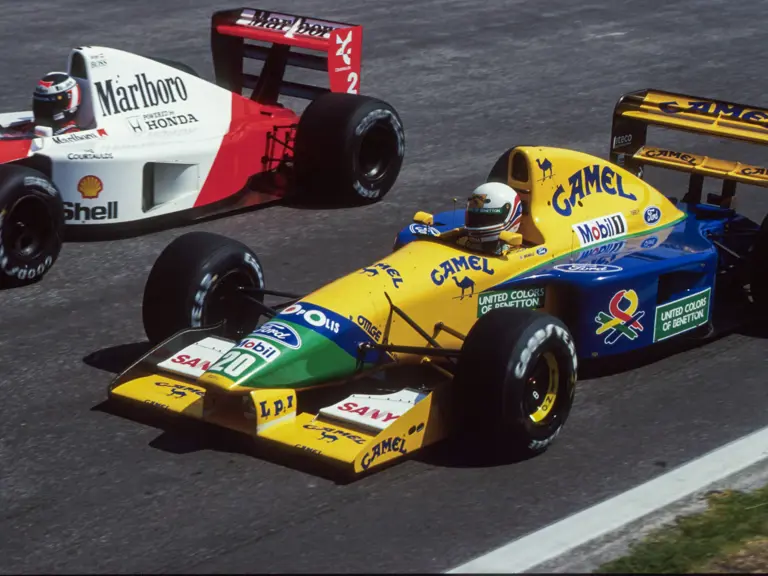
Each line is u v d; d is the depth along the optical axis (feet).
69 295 112.37
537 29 226.38
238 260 93.30
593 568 67.15
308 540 70.90
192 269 90.63
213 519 73.31
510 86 190.60
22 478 78.64
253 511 74.13
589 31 225.56
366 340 83.30
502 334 77.77
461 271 87.97
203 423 85.87
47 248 115.44
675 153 113.39
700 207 111.96
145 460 80.59
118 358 98.53
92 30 219.20
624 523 71.87
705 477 77.51
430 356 84.33
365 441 76.84
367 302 83.71
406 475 78.38
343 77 146.51
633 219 100.99
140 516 73.82
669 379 94.32
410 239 94.43
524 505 74.90
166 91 131.95
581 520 72.23
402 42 215.31
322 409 80.12
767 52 212.64
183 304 90.27
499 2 246.27
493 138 164.96
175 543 70.79
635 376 94.84
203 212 132.16
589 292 90.48
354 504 74.84
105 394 91.20
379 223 133.18
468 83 191.93
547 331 79.05
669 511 73.36
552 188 95.09
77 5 238.68
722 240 108.37
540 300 92.02
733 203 113.29
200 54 204.74
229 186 134.41
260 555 69.41
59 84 124.67
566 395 81.66
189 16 230.89
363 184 138.21
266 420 78.02
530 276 90.58
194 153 129.70
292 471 78.84
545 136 165.78
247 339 81.82
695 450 82.69
